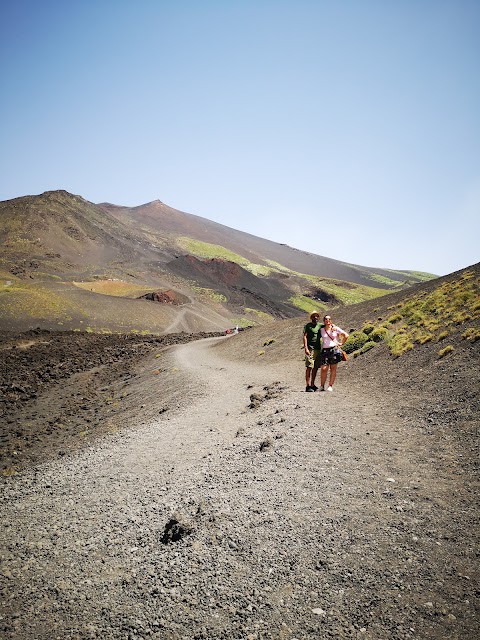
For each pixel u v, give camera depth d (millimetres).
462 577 4391
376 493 6422
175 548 6156
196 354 45281
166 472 10109
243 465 8766
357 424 9977
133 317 125000
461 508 5641
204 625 4465
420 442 8281
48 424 24609
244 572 5152
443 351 14766
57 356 57062
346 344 23312
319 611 4293
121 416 22656
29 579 6391
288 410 12266
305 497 6660
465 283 25531
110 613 5094
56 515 9094
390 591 4375
